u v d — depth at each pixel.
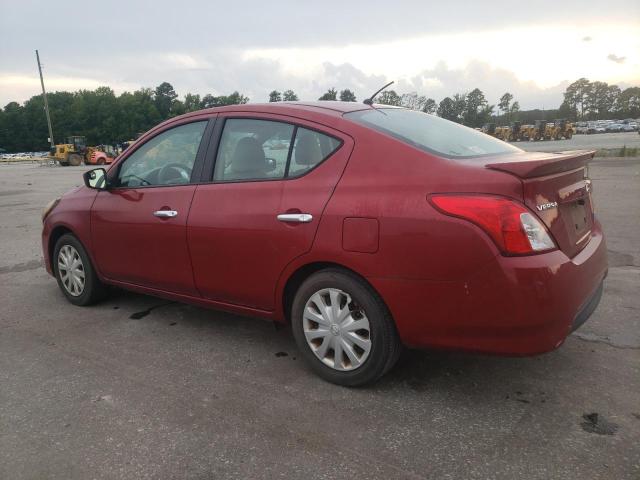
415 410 2.84
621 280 4.94
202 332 4.07
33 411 2.93
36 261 6.72
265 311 3.42
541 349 2.56
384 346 2.91
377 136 2.98
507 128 53.38
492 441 2.54
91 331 4.14
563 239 2.72
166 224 3.76
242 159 3.50
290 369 3.39
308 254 3.04
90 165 45.34
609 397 2.91
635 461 2.36
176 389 3.15
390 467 2.37
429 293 2.68
